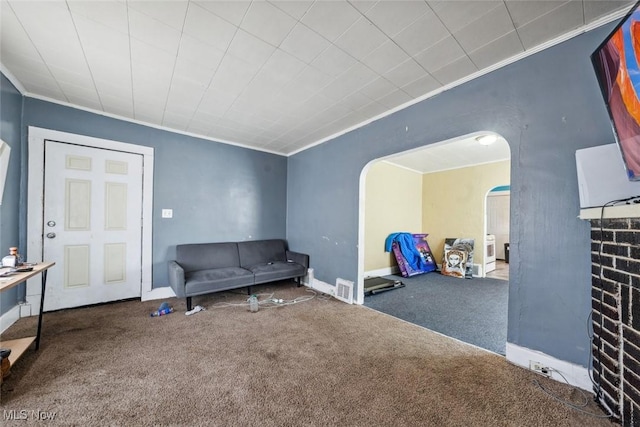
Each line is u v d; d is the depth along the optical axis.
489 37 1.68
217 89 2.39
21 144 2.47
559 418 1.31
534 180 1.75
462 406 1.39
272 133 3.53
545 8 1.44
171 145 3.36
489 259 5.31
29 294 2.50
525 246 1.79
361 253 3.14
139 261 3.12
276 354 1.91
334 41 1.74
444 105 2.30
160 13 1.50
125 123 3.04
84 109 2.79
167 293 3.26
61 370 1.65
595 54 1.31
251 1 1.42
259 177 4.17
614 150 1.35
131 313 2.66
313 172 3.91
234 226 3.90
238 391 1.49
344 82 2.25
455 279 4.56
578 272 1.57
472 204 5.05
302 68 2.06
